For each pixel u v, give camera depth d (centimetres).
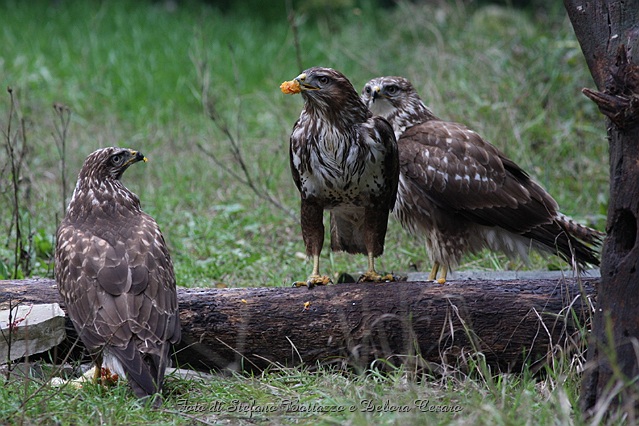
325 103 962
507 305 934
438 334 934
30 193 1531
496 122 1731
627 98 763
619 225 780
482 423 734
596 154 1662
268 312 951
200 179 1725
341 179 988
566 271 1207
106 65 2431
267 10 3075
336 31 2694
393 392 816
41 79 2330
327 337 945
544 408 753
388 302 944
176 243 1424
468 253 1223
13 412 794
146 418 804
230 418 813
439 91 1869
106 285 875
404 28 2461
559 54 1889
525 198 1172
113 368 867
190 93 2280
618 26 819
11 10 2867
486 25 2369
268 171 1728
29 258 1238
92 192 980
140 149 1889
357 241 1105
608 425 720
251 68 2486
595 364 760
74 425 797
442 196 1187
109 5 2908
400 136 1238
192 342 953
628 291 760
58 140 1886
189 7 3048
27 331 873
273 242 1450
